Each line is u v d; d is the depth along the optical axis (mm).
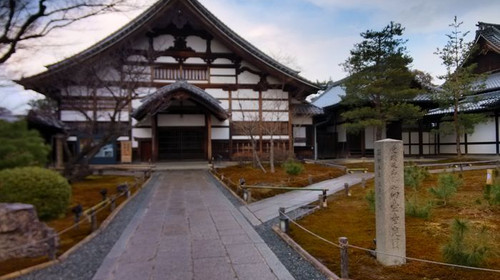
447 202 8945
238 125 22531
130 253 6215
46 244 6324
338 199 10672
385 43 19641
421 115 20172
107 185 14141
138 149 22266
